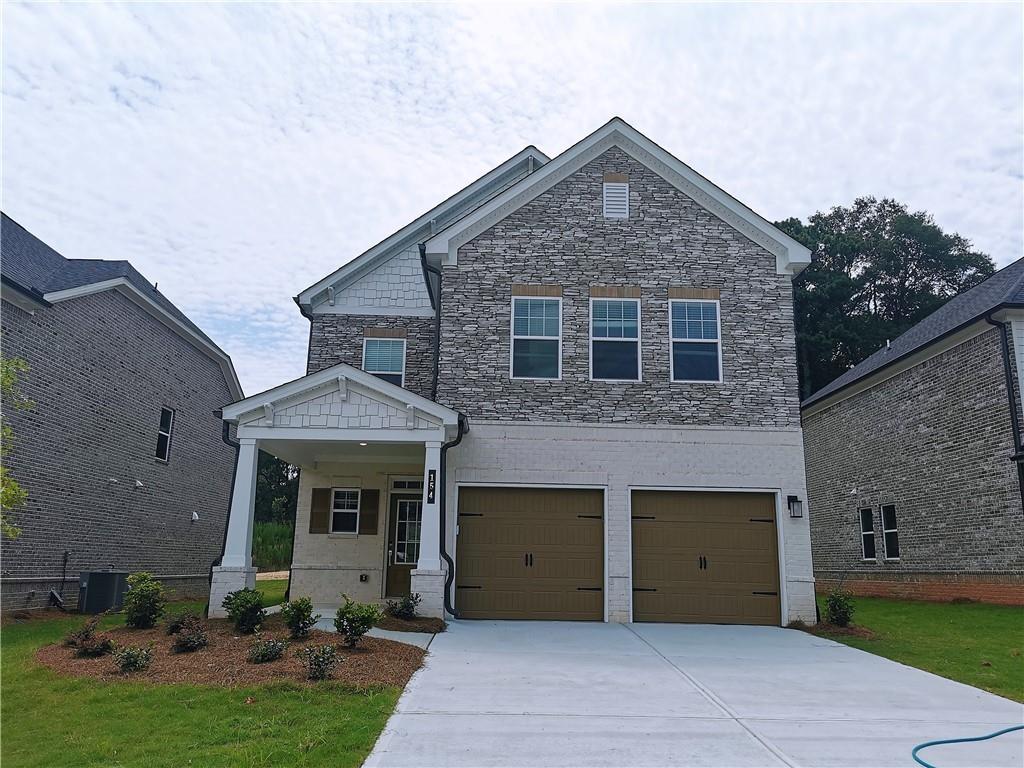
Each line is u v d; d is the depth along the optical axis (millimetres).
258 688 7832
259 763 5816
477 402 14500
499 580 13945
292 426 13195
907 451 19844
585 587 13984
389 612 12344
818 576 24688
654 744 6512
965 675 9656
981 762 6246
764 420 14539
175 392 20984
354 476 16688
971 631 13094
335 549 16391
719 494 14352
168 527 20531
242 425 13211
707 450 14398
